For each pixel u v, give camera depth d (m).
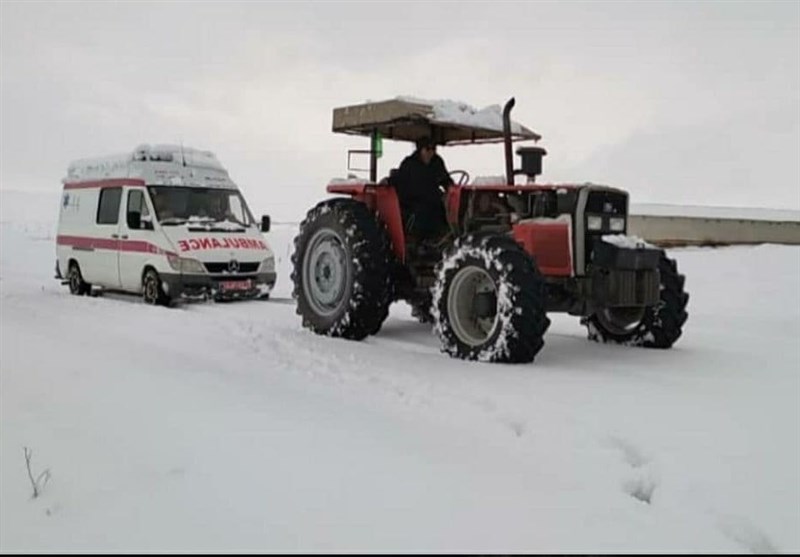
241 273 9.52
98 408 3.61
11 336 5.85
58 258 11.47
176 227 9.53
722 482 2.70
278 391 3.89
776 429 3.26
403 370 4.50
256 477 2.56
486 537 2.07
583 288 5.09
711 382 4.17
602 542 2.10
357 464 2.66
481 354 4.85
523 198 5.56
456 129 6.36
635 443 3.08
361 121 6.27
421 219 6.29
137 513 2.37
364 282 5.92
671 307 5.38
